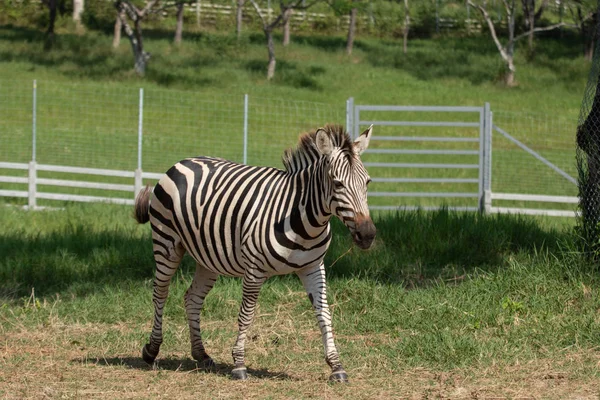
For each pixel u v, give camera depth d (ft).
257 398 32.50
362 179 31.83
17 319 46.34
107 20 254.47
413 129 152.05
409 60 236.43
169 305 48.57
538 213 89.81
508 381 34.55
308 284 35.04
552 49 256.52
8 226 75.31
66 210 85.56
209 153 120.06
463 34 284.61
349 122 88.17
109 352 41.34
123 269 57.11
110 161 115.03
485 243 59.67
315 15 284.00
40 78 181.68
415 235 61.36
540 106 188.14
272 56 202.80
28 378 35.65
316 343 42.52
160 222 38.34
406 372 36.78
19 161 114.32
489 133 88.69
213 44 225.56
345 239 61.46
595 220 49.65
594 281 48.08
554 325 42.52
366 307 47.80
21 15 254.06
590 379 34.71
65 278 56.08
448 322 44.32
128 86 177.99
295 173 34.63
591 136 50.21
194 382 35.24
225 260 36.24
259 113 150.82
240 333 35.81
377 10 285.64
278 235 33.78
